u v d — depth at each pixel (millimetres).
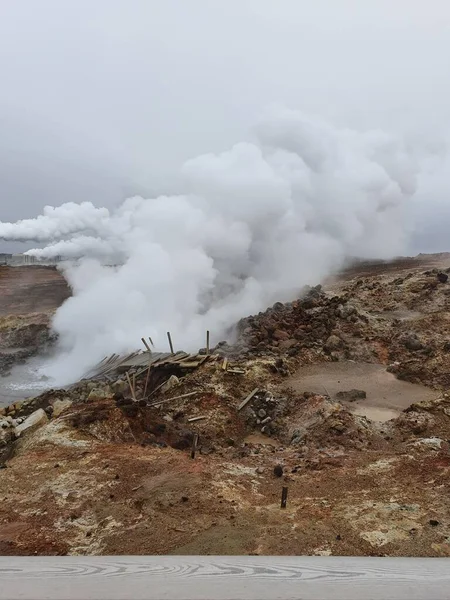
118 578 1646
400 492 7207
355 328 21297
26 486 7980
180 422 13531
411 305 24062
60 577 1641
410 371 17062
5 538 6359
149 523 6648
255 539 6035
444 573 1748
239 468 8750
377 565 1829
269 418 13836
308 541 5914
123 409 11461
